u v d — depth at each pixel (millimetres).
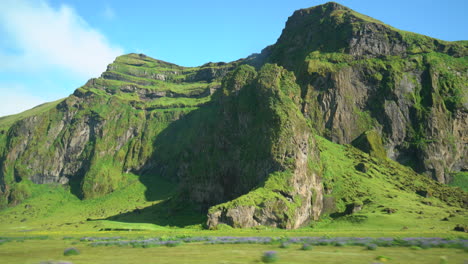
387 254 36094
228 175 199250
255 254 37688
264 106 192500
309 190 166875
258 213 145375
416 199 182625
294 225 147750
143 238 88500
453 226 130250
